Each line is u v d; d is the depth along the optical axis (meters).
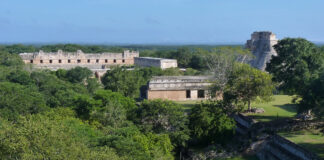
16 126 24.39
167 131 36.84
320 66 36.09
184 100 55.69
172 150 37.44
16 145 20.17
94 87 63.72
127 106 40.16
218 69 54.44
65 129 24.30
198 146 38.69
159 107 37.25
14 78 58.53
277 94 57.25
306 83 34.34
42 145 20.34
